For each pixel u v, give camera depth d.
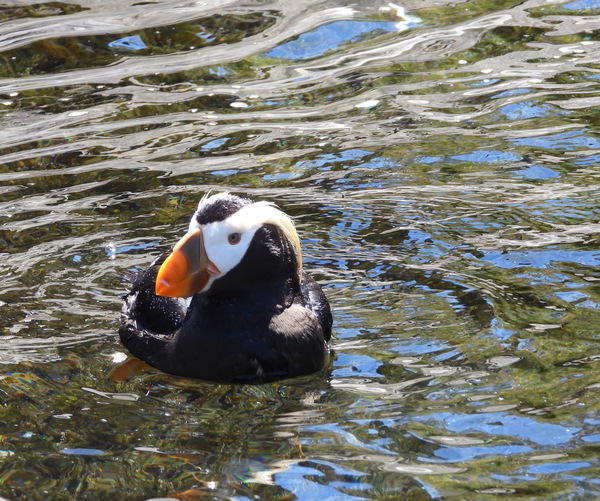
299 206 11.43
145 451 7.13
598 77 14.69
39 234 10.82
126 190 11.88
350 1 17.66
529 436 7.08
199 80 15.06
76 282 9.90
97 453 7.11
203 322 8.40
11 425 7.51
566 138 12.91
